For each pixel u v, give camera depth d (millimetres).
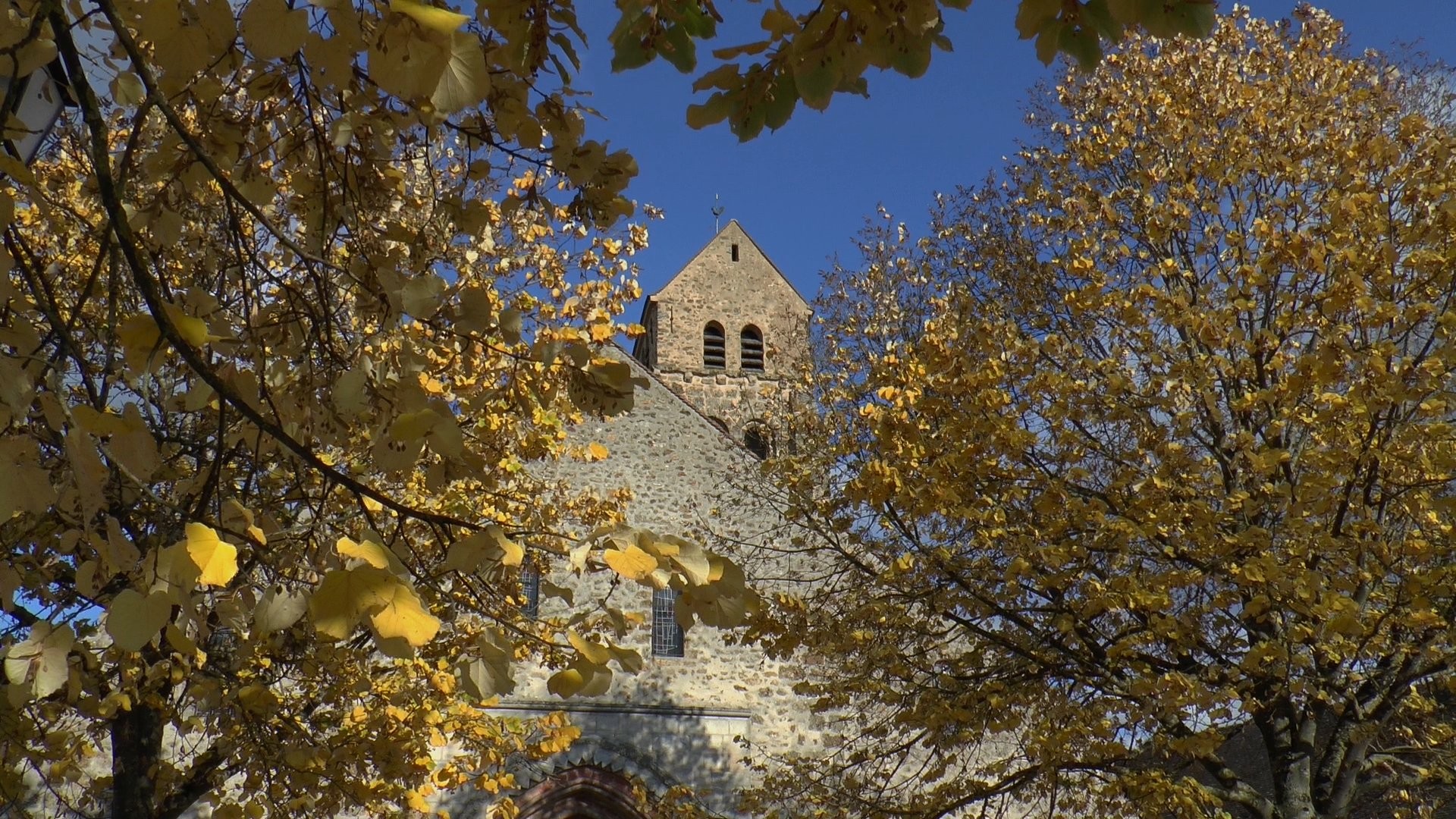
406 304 3125
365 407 3297
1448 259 7938
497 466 9234
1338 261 8859
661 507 19438
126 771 8430
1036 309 12477
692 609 2391
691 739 17656
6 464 2273
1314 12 12352
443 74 2305
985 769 10914
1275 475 9500
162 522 3932
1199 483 9289
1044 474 9820
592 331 9305
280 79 3510
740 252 32281
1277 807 9352
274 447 3832
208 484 2996
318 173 4066
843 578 13578
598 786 16797
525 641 3359
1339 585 8797
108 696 6223
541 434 9477
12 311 3500
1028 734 10320
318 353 4039
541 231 10195
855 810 10984
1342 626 7750
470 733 9641
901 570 9859
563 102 3490
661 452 19891
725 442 20297
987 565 10453
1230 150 10664
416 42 2230
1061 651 10047
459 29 2270
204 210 5113
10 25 2635
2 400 2391
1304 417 8680
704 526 15547
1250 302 8836
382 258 3758
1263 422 9859
